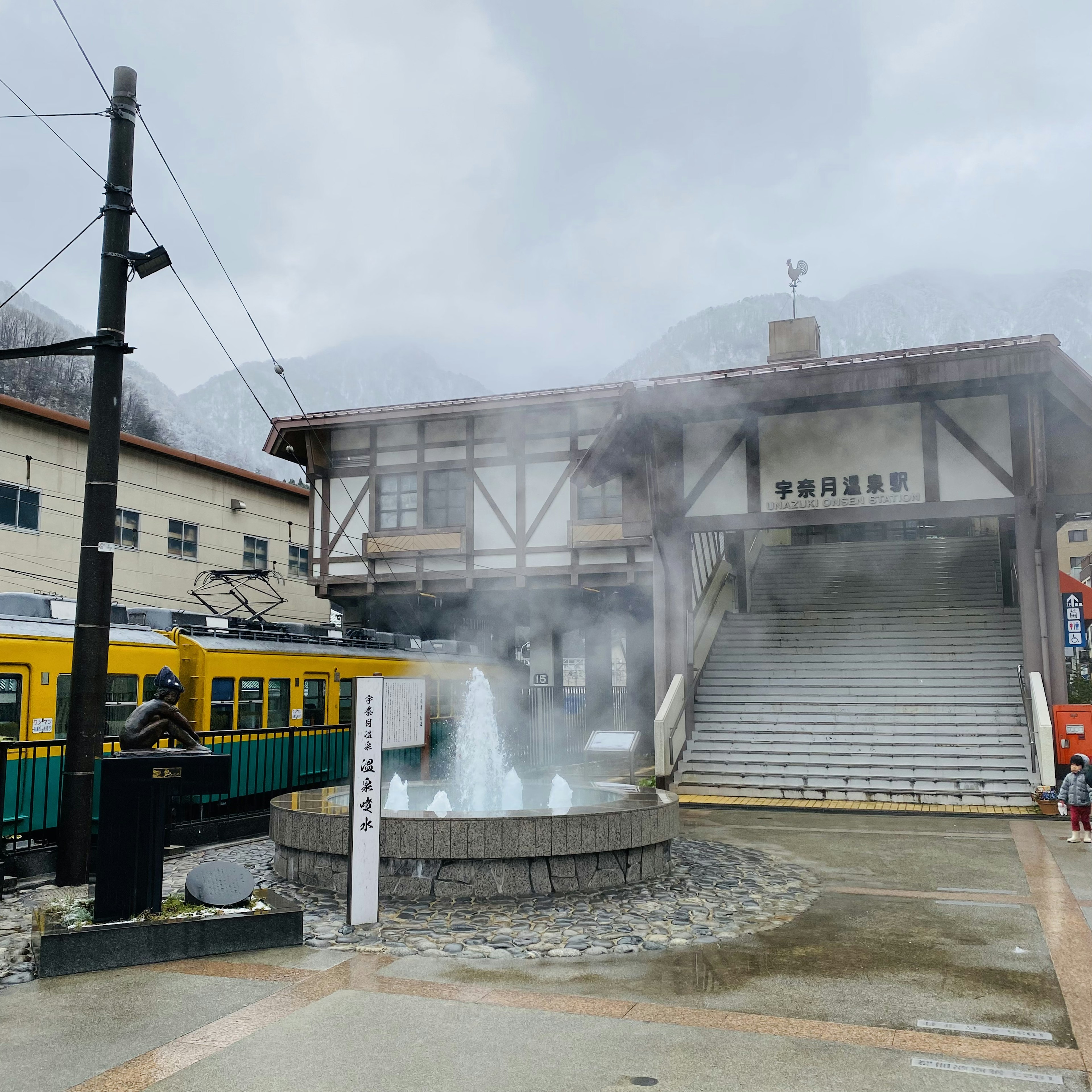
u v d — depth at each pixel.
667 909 7.23
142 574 22.22
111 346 8.77
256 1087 3.95
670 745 14.44
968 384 13.89
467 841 7.59
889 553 22.41
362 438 22.02
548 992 5.24
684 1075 4.06
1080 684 19.77
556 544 20.42
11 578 18.72
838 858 9.47
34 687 10.27
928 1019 4.79
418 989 5.30
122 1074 4.09
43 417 19.53
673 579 15.41
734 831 11.23
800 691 16.28
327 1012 4.91
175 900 6.56
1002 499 13.86
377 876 6.73
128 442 21.92
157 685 6.64
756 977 5.54
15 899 7.99
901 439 14.43
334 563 21.80
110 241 8.86
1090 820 10.12
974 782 13.41
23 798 9.87
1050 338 12.83
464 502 21.14
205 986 5.36
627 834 8.04
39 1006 5.02
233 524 25.61
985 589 19.77
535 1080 4.01
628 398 14.77
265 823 12.01
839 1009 4.95
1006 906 7.34
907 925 6.80
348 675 15.69
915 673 16.16
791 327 20.94
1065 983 5.39
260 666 13.59
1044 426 13.56
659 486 15.32
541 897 7.62
